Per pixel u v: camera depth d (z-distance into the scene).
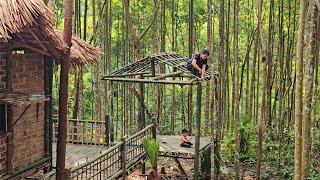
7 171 7.55
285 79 16.30
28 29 6.43
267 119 17.19
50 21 6.44
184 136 11.72
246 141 13.91
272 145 13.98
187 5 18.23
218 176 12.02
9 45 7.12
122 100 20.06
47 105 8.79
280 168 12.71
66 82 6.43
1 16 5.95
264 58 9.15
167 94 22.61
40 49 7.05
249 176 12.58
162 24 16.27
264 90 9.38
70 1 6.32
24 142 8.16
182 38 20.58
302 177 6.02
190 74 10.08
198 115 10.35
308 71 6.00
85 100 21.30
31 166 8.29
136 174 12.24
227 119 17.05
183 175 12.59
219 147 12.10
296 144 5.79
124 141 9.34
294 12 15.13
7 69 7.41
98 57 9.15
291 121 17.12
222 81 15.45
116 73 10.67
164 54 10.97
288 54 15.82
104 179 8.54
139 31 18.50
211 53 9.83
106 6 16.59
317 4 5.64
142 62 10.90
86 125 11.54
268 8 16.98
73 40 8.77
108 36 17.42
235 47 10.39
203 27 21.14
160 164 13.98
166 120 21.20
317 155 12.55
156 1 13.95
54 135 11.87
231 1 18.89
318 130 13.24
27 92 8.17
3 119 7.55
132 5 18.28
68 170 6.64
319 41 12.53
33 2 6.25
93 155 10.37
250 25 17.22
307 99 6.00
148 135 11.23
